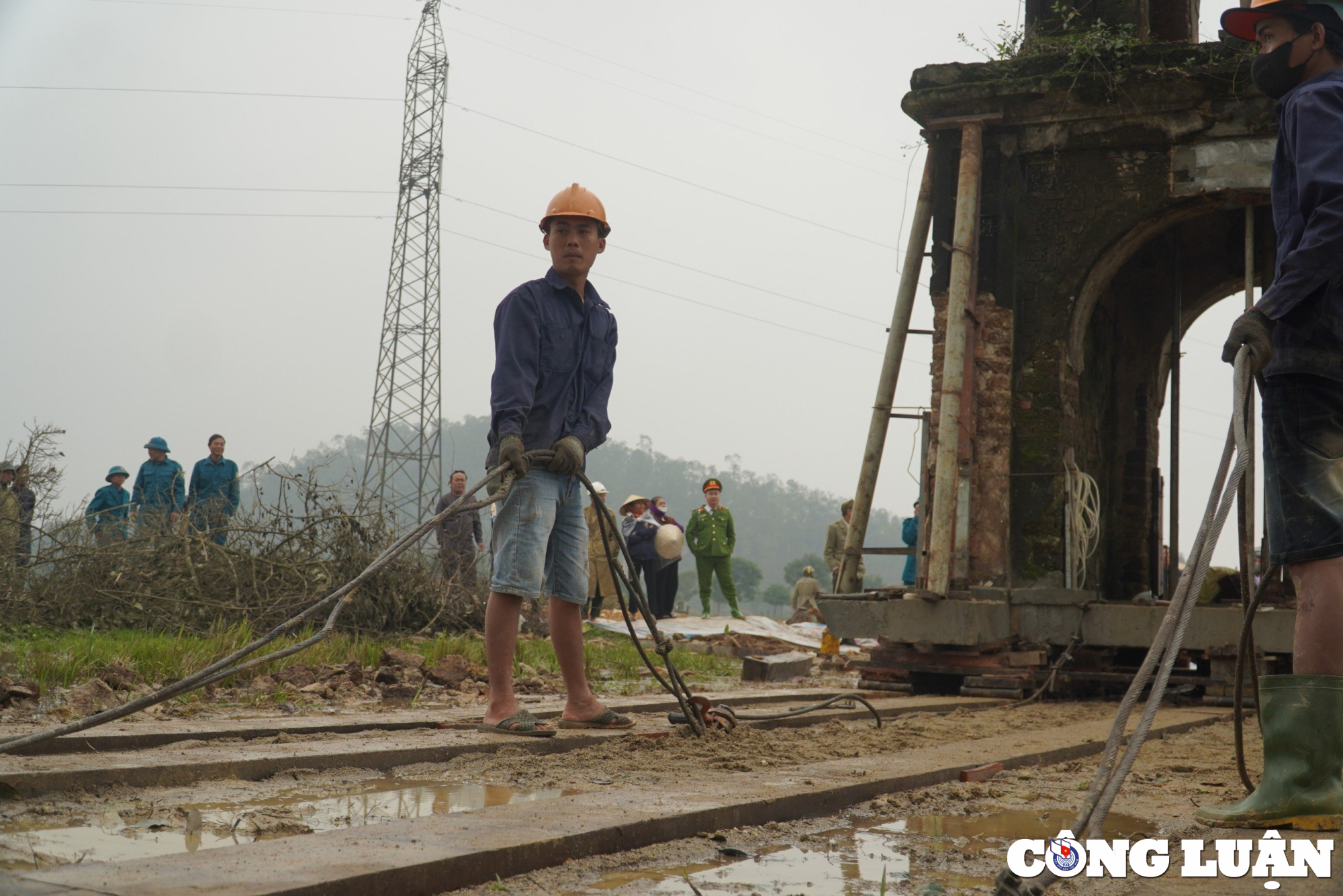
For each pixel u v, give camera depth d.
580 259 4.79
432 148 50.16
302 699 6.12
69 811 2.84
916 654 8.73
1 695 5.05
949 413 9.01
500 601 4.66
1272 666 8.06
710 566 17.78
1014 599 8.76
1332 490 2.97
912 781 3.67
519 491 4.64
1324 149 2.93
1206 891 2.30
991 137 9.60
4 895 1.81
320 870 2.05
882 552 9.48
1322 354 2.97
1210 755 4.80
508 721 4.52
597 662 9.38
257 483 11.55
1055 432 9.23
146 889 1.88
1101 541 11.02
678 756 4.14
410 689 6.34
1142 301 11.81
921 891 2.28
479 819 2.64
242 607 10.68
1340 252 2.86
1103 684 8.91
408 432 48.03
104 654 6.58
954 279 9.20
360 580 3.64
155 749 3.76
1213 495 2.63
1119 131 9.24
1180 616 2.34
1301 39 3.20
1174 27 11.07
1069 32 9.82
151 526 11.48
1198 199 9.12
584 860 2.48
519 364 4.61
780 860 2.58
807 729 5.34
